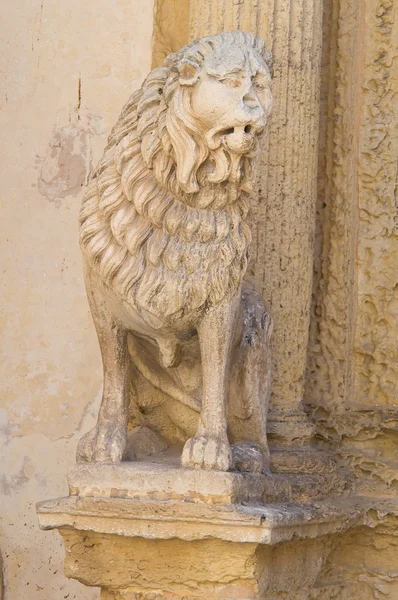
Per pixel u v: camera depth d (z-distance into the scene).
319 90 4.66
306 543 4.04
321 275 4.88
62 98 4.95
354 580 4.51
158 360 4.01
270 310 4.42
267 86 3.54
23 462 4.79
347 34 4.91
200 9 4.58
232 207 3.70
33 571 4.73
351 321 4.82
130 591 3.79
